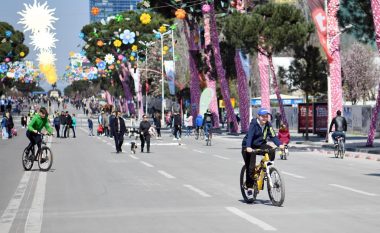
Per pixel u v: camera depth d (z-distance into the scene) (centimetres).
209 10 6094
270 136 1405
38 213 1309
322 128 4675
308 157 3067
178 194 1608
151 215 1259
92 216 1260
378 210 1293
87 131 7319
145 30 11006
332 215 1227
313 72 4534
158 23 10975
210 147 4012
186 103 9575
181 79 10212
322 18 3766
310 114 4866
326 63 4509
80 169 2417
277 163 2661
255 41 4516
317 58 4538
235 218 1205
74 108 19325
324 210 1295
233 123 6166
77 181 1975
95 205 1423
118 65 11525
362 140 4531
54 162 2791
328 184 1816
